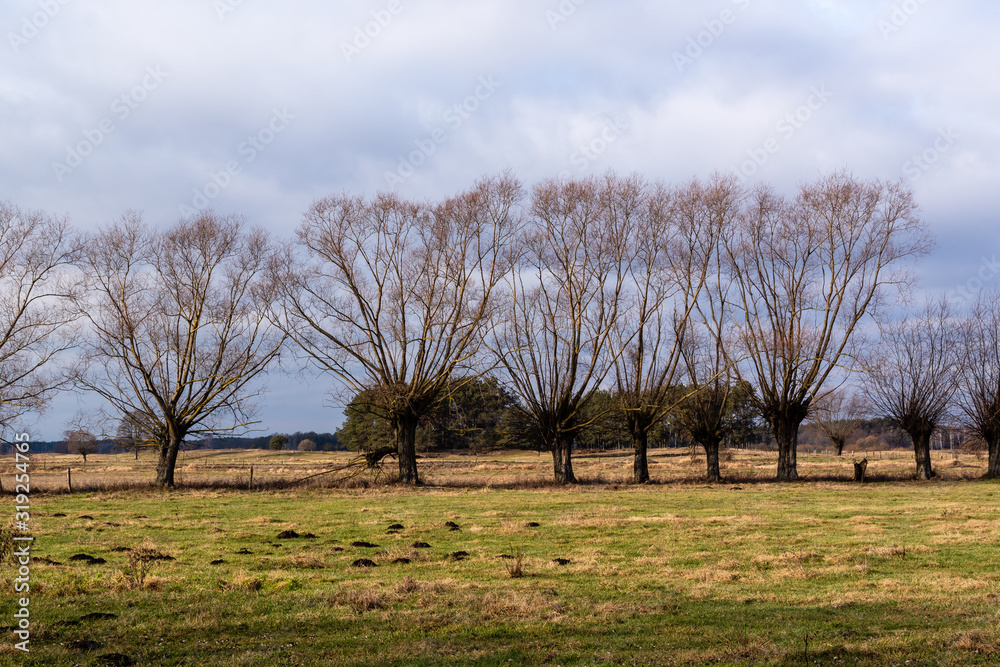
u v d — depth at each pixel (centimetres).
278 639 1052
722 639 1049
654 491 3912
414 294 4453
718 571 1536
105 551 1833
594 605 1249
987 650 963
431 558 1748
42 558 1680
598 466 6906
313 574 1534
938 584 1396
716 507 2911
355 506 3086
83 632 1071
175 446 4281
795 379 4684
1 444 3969
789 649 979
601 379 4600
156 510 2925
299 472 5975
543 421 4612
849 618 1159
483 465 7044
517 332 4606
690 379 4841
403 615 1179
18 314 3953
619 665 938
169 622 1136
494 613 1196
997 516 2453
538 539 2044
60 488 4053
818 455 9594
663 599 1302
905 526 2234
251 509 2966
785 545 1891
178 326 4297
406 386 4362
